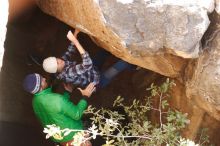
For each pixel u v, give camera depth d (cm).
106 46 437
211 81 381
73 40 447
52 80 515
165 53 399
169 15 360
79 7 397
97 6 362
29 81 443
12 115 556
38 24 596
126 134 452
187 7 356
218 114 409
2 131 543
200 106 424
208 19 365
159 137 436
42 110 458
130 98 570
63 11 439
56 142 531
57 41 589
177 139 455
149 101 488
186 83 419
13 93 565
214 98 389
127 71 568
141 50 384
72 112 448
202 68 386
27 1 511
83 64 454
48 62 452
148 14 361
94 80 470
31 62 584
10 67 571
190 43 369
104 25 372
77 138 410
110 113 466
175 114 470
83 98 462
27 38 593
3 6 346
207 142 473
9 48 577
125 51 402
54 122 453
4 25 343
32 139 572
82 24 416
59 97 445
